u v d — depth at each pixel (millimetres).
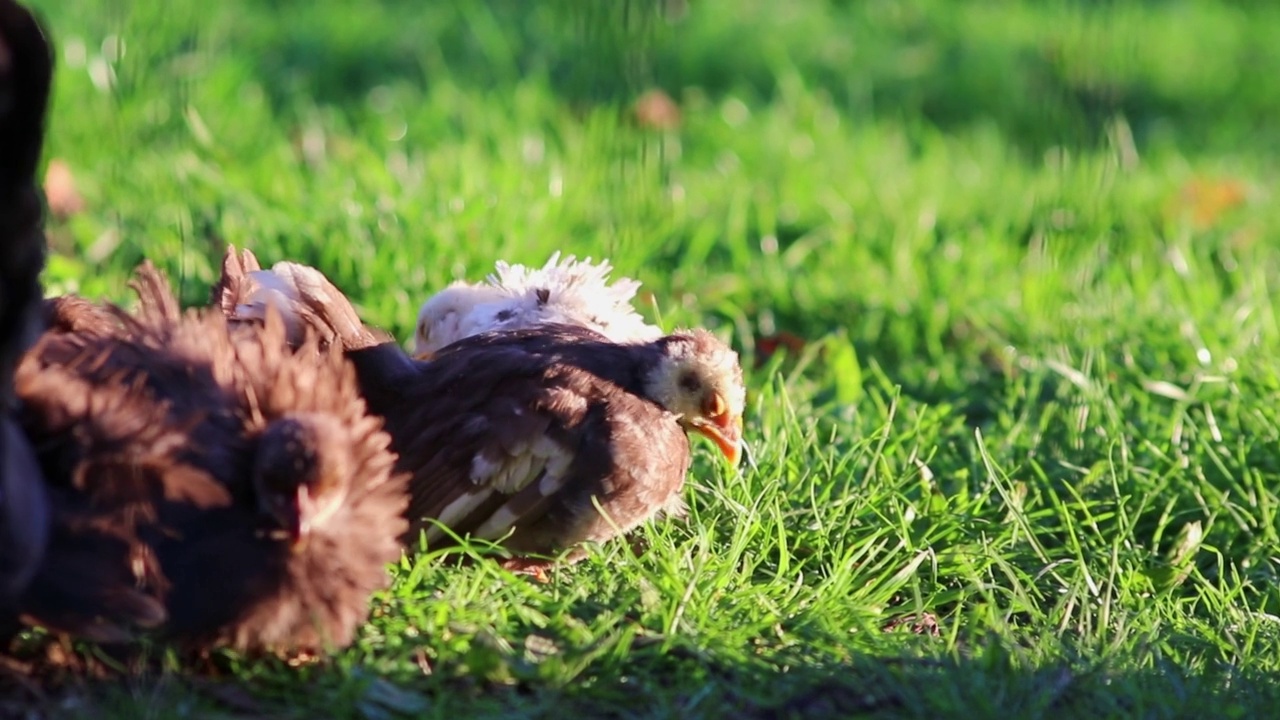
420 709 7512
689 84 21453
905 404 12023
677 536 9688
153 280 8531
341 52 20578
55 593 7164
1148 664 8508
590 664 8109
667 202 15289
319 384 8156
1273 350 12859
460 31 21578
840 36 24078
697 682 8023
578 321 10641
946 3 26547
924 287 14250
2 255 6762
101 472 7340
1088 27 17016
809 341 13570
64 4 17750
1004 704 7938
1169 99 24156
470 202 13641
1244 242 16703
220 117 16719
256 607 7539
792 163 17984
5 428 6824
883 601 9164
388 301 12617
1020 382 12164
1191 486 10789
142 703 7242
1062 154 16078
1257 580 10172
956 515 9992
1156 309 13547
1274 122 23844
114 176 14477
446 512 9086
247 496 7609
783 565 9266
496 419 9117
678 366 9664
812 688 8062
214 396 7859
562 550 9312
